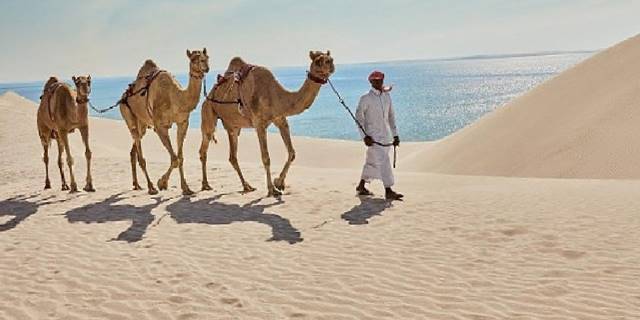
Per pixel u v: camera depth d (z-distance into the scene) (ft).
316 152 104.99
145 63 39.34
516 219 27.27
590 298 17.65
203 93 36.27
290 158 37.78
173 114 36.76
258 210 32.42
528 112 75.15
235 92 36.24
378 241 25.12
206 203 35.17
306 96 33.24
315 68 32.63
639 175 50.14
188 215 32.01
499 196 33.45
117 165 60.90
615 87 68.95
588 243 23.12
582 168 55.77
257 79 34.78
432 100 408.46
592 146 58.90
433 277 20.27
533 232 25.04
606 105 65.05
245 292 19.53
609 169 53.57
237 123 37.40
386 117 33.19
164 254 24.44
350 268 21.66
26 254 25.34
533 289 18.65
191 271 22.00
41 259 24.45
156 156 97.81
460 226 26.71
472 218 28.02
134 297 19.45
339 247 24.49
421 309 17.44
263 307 18.12
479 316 16.70
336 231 27.12
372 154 33.68
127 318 17.66
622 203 29.81
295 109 33.83
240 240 26.25
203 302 18.74
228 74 37.73
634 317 16.08
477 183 43.96
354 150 105.09
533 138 67.46
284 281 20.51
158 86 36.52
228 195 37.68
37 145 86.02
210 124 39.27
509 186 39.75
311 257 23.25
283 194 36.65
